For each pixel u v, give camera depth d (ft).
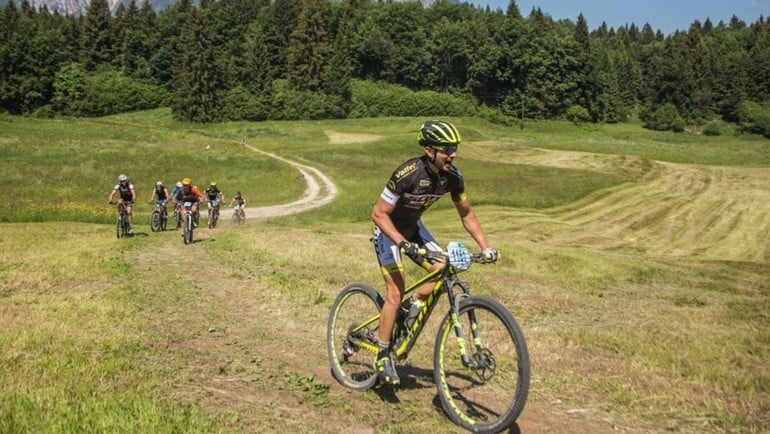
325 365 18.66
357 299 17.69
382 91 518.78
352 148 275.80
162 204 70.85
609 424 14.75
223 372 17.01
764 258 102.47
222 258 41.98
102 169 169.48
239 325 23.20
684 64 547.90
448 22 583.58
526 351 12.72
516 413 12.76
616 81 569.23
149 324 21.90
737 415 15.23
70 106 465.88
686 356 21.36
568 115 512.22
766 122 485.97
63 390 14.26
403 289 15.33
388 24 582.76
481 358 13.51
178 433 12.25
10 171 153.07
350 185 172.55
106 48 550.36
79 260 37.24
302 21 503.61
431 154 14.33
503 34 530.68
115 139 250.78
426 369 18.57
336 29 605.73
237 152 223.30
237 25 586.86
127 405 13.53
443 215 119.34
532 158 248.11
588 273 52.06
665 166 222.28
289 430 13.35
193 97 447.42
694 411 15.56
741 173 208.23
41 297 26.08
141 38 550.36
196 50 449.89
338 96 483.51
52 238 56.49
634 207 144.77
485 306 13.61
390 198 14.69
